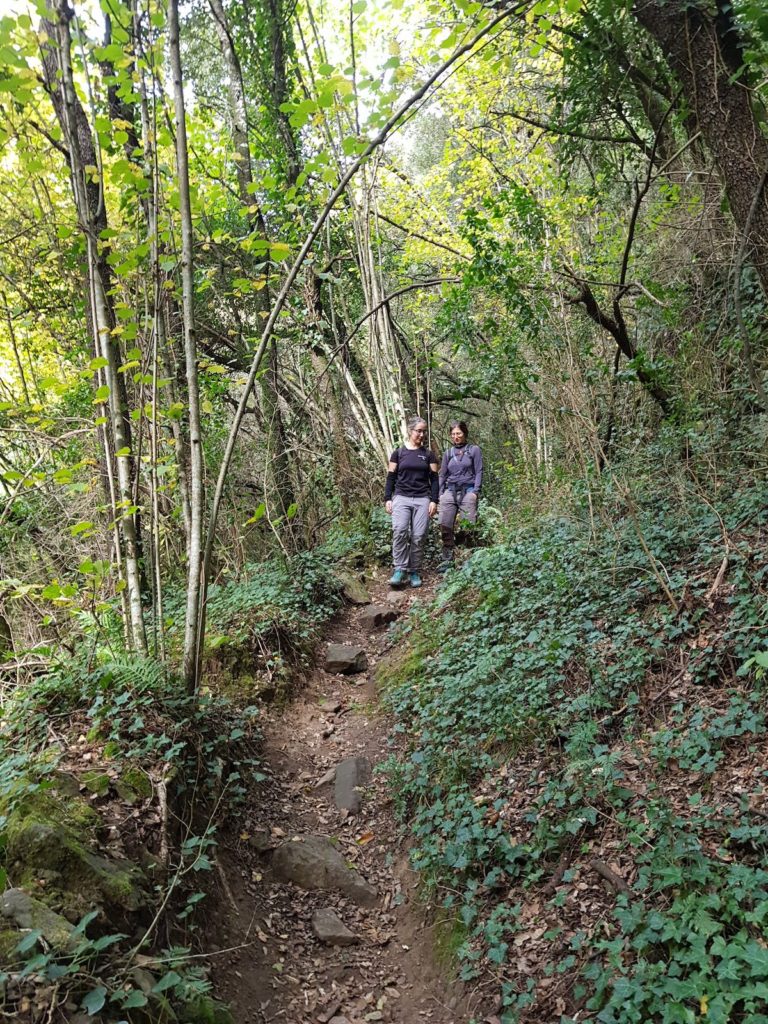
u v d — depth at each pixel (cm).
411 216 1386
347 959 335
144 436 510
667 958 261
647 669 415
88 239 427
